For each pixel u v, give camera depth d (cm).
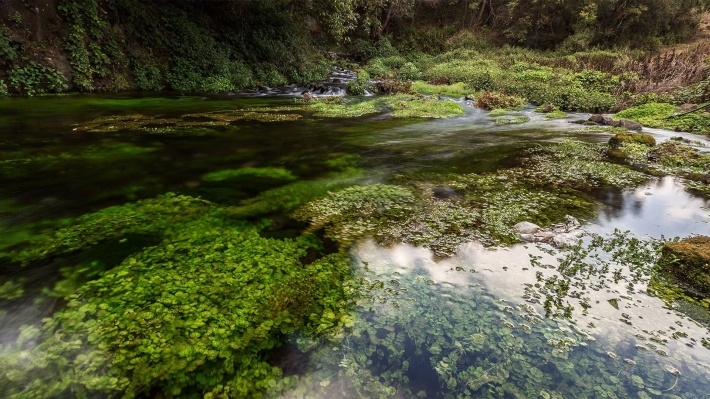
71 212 509
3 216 488
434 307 358
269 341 304
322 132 1088
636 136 1030
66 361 271
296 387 268
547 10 3259
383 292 375
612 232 529
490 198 628
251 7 2177
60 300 334
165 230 470
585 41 2967
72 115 1075
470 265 432
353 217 539
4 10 1200
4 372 261
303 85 2109
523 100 1867
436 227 519
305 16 2448
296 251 438
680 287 405
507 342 318
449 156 877
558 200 631
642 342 323
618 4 2952
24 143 795
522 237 500
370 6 2788
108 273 372
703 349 319
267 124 1152
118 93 1489
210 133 990
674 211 609
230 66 1920
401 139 1041
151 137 909
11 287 349
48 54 1312
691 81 1709
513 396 269
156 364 273
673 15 2986
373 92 2091
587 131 1220
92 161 718
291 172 719
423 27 3809
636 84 1839
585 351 311
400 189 646
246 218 518
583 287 398
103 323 306
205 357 282
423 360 298
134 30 1602
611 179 743
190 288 353
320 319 332
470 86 2272
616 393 274
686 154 897
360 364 291
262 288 363
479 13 3797
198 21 1891
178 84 1692
